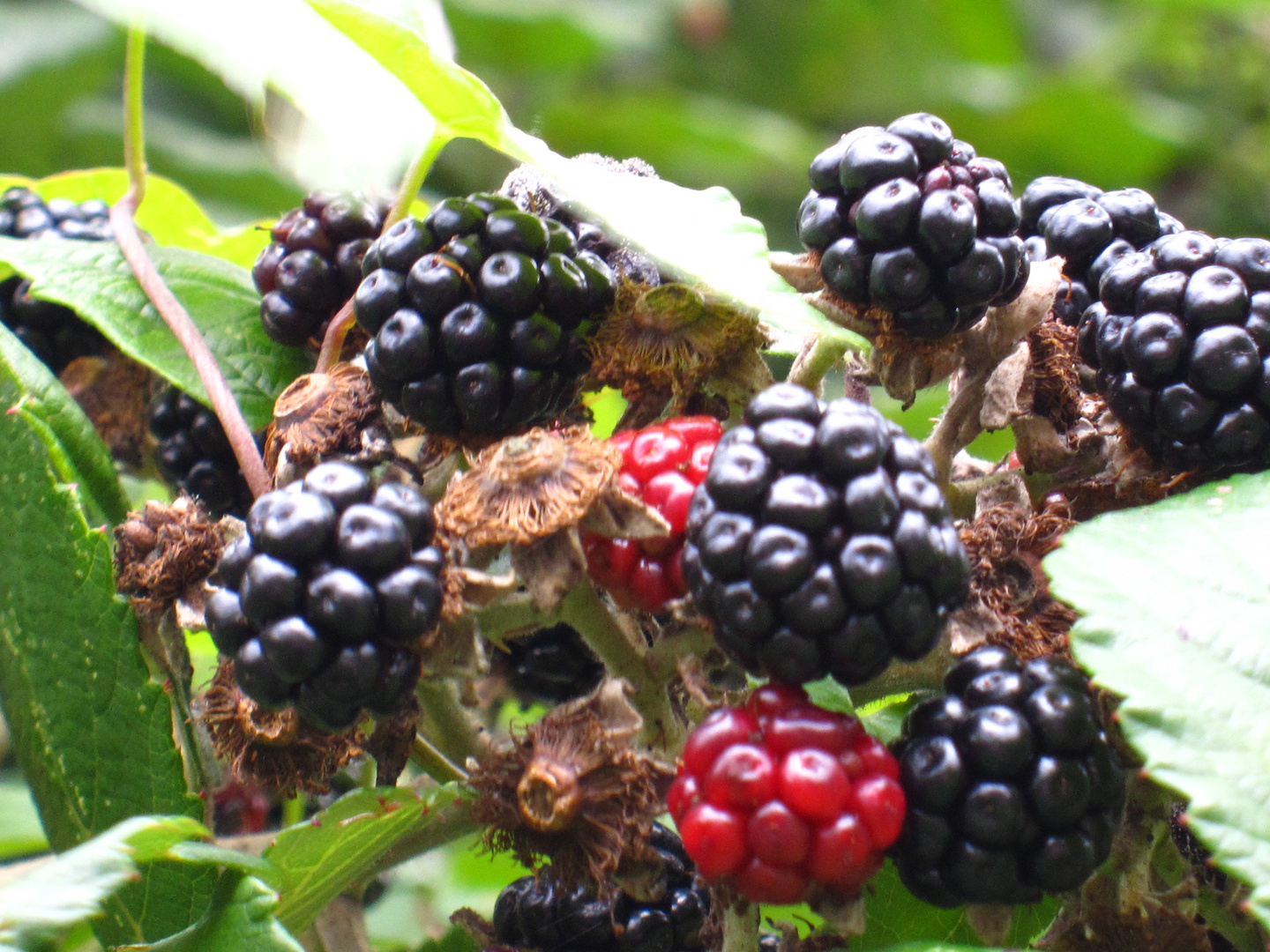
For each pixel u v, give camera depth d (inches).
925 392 11.5
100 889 9.0
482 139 10.3
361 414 9.9
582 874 9.4
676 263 9.6
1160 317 9.9
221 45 9.8
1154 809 9.6
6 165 23.3
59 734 10.0
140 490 13.1
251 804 11.6
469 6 24.9
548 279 9.7
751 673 9.2
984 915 9.4
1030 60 33.9
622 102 25.7
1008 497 10.0
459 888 13.8
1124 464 10.2
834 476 9.1
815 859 9.0
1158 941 9.6
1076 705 9.2
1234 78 25.2
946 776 9.1
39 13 23.2
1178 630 9.4
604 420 14.4
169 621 10.0
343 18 9.7
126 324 10.5
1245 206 25.0
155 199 12.9
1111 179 27.2
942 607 9.2
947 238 9.7
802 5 30.0
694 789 9.1
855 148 9.8
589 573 9.5
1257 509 9.7
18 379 10.1
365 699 9.2
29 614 9.9
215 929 9.3
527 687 10.8
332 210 10.5
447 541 9.5
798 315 9.6
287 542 9.1
